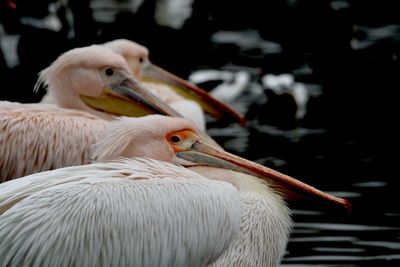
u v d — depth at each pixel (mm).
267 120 19359
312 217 14117
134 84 13469
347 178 15727
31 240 9031
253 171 10914
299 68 21641
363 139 18047
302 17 21328
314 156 16984
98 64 13367
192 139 10914
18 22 18047
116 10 25609
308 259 12523
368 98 20547
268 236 10750
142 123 10742
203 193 9859
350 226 13719
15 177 11891
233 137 18250
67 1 19031
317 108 20016
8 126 11828
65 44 18172
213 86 20281
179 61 21031
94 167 9812
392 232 13469
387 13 24641
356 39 23109
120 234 9320
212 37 23641
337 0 24797
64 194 9289
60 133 12023
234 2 21625
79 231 9180
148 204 9492
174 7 25578
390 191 15117
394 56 21344
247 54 22859
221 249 10000
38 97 17656
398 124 19031
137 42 20578
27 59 17812
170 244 9562
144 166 9969
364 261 12445
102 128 12281
